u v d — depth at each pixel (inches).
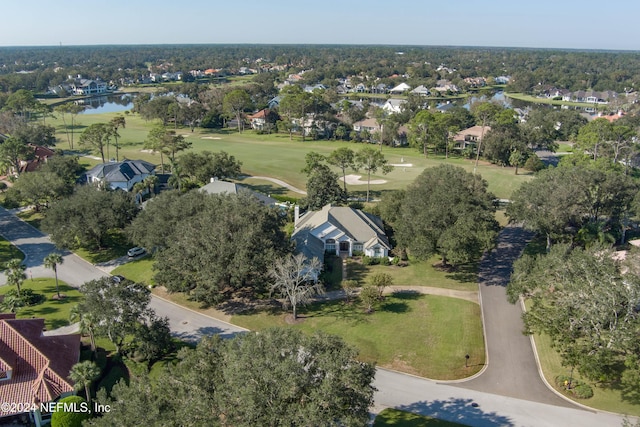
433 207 2402.8
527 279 1930.4
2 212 3587.6
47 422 1507.1
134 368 1779.0
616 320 1557.6
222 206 2303.2
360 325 2069.4
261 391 1070.4
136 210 3021.7
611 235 2731.3
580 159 4099.4
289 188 4180.6
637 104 7613.2
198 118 7199.8
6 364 1492.4
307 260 2397.9
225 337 2003.0
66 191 3467.0
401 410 1568.7
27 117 7731.3
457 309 2194.9
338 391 1095.6
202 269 2121.1
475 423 1505.9
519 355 1861.5
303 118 6530.5
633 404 1563.7
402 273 2586.1
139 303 1780.3
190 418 1079.6
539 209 2588.6
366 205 3644.2
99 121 7637.8
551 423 1503.4
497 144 4859.7
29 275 2591.0
